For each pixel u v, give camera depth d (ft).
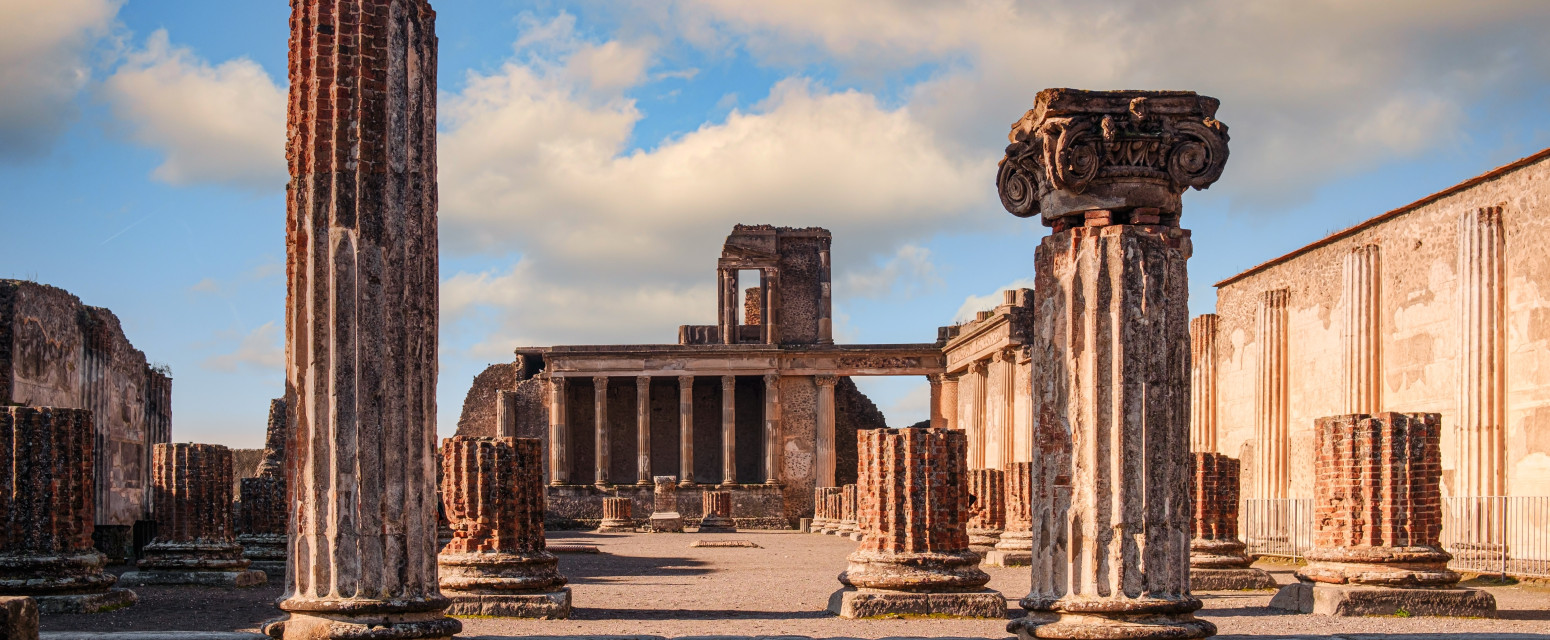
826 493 184.24
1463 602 59.47
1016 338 173.58
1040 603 38.93
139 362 137.49
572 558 116.16
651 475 229.66
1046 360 39.81
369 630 35.96
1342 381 113.39
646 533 192.54
